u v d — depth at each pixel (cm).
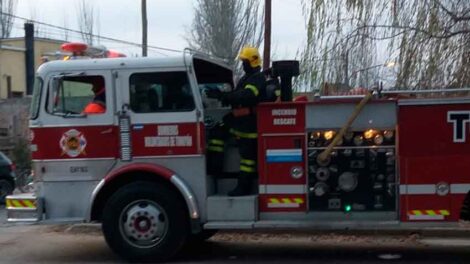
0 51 3459
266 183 846
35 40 3762
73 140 867
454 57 1087
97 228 1135
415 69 1100
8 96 3484
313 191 836
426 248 957
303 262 871
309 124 834
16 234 1132
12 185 1780
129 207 861
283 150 842
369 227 822
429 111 809
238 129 861
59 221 871
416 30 1109
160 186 859
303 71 1170
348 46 1156
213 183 884
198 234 998
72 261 895
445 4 1105
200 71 928
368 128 822
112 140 862
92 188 866
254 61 863
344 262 866
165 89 859
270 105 843
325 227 832
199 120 852
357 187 829
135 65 859
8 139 2553
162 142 857
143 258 857
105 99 865
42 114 870
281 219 845
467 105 801
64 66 867
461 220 850
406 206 817
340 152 830
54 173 872
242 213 847
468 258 878
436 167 809
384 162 823
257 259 896
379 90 824
